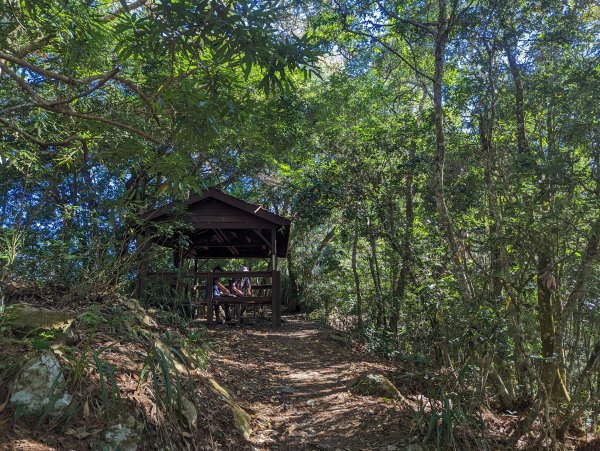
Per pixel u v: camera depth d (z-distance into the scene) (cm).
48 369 345
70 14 418
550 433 553
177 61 487
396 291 1155
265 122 1073
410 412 562
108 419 340
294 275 2062
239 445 442
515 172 578
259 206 1134
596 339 669
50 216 902
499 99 774
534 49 774
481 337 536
